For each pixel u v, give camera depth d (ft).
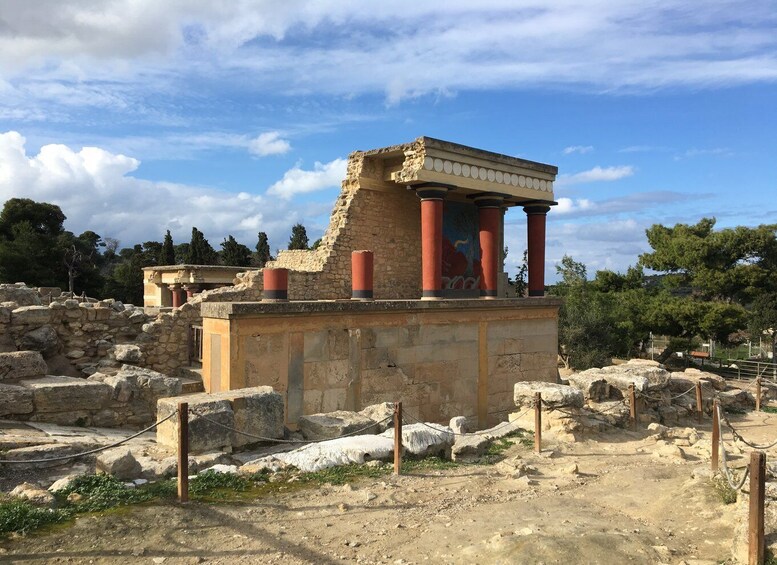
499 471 31.35
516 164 64.54
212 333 42.14
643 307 116.47
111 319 52.01
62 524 20.21
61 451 28.25
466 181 59.31
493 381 57.88
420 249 68.13
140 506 22.21
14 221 174.09
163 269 107.55
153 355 54.13
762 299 121.08
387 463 30.76
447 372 53.88
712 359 120.57
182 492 22.90
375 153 61.62
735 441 41.42
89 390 37.01
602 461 35.32
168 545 19.31
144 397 39.55
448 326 53.93
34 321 47.06
